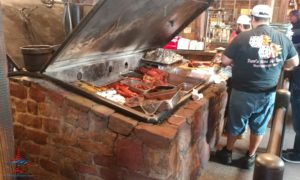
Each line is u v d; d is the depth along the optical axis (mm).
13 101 2217
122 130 1841
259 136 2697
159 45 3881
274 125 1143
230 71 3488
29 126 2223
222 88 3000
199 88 2719
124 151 1869
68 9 2457
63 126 2082
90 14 1719
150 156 1785
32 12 2631
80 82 2389
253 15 2488
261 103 2549
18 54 2443
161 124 1877
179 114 2074
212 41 5016
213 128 2891
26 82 2131
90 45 2254
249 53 2436
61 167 2186
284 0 5500
